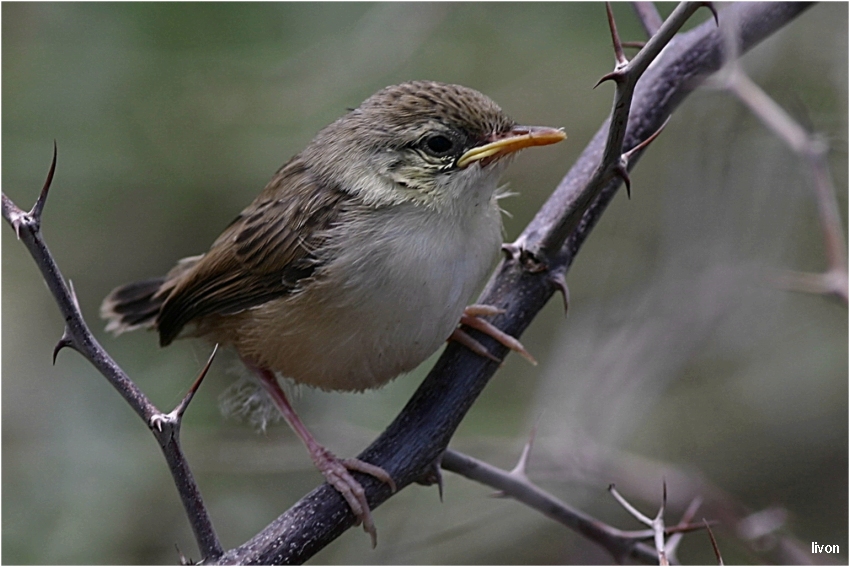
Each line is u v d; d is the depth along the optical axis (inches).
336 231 291.6
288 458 411.5
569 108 478.0
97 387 429.4
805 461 483.2
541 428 435.8
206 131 437.1
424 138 284.0
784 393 494.9
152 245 452.4
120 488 407.5
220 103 438.3
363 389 325.1
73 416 422.9
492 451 426.6
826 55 445.1
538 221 293.3
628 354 453.7
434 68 467.5
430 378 282.0
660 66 300.8
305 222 299.0
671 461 486.6
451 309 287.7
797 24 444.8
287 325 304.5
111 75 434.3
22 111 430.0
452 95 286.2
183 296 336.8
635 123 294.5
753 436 492.1
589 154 299.1
